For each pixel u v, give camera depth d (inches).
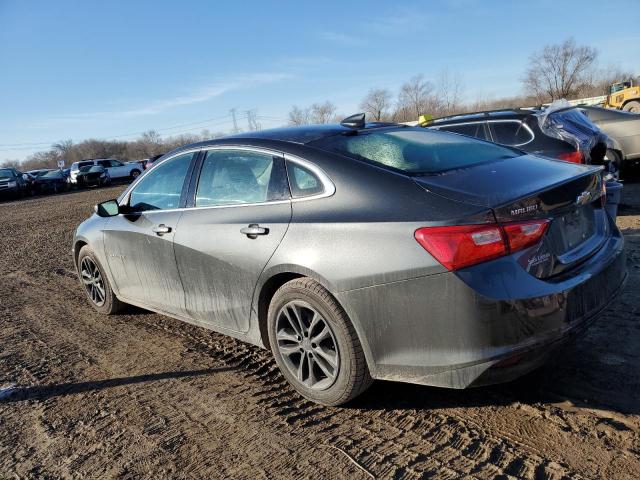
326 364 117.4
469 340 95.3
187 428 118.4
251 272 127.2
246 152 138.4
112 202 179.8
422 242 98.0
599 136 271.6
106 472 105.3
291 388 132.6
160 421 122.6
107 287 196.7
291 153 126.8
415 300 99.4
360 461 100.3
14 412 134.2
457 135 151.6
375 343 106.4
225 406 126.4
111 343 176.1
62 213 713.6
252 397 129.6
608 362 126.7
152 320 195.5
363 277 104.7
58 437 120.3
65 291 254.8
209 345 165.9
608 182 185.2
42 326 202.5
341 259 107.8
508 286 94.1
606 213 128.6
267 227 122.7
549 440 100.3
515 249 96.0
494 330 94.0
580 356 131.0
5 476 107.4
